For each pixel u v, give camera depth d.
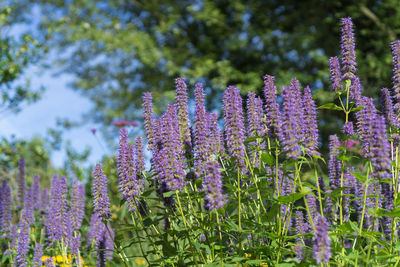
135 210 3.94
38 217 7.38
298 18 17.02
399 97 3.95
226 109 3.60
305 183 3.46
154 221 3.75
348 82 3.88
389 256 2.98
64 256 5.58
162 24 17.80
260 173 3.84
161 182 3.70
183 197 4.03
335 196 3.49
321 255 2.86
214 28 17.06
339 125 13.33
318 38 15.80
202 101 4.01
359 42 15.61
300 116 3.60
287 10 17.25
